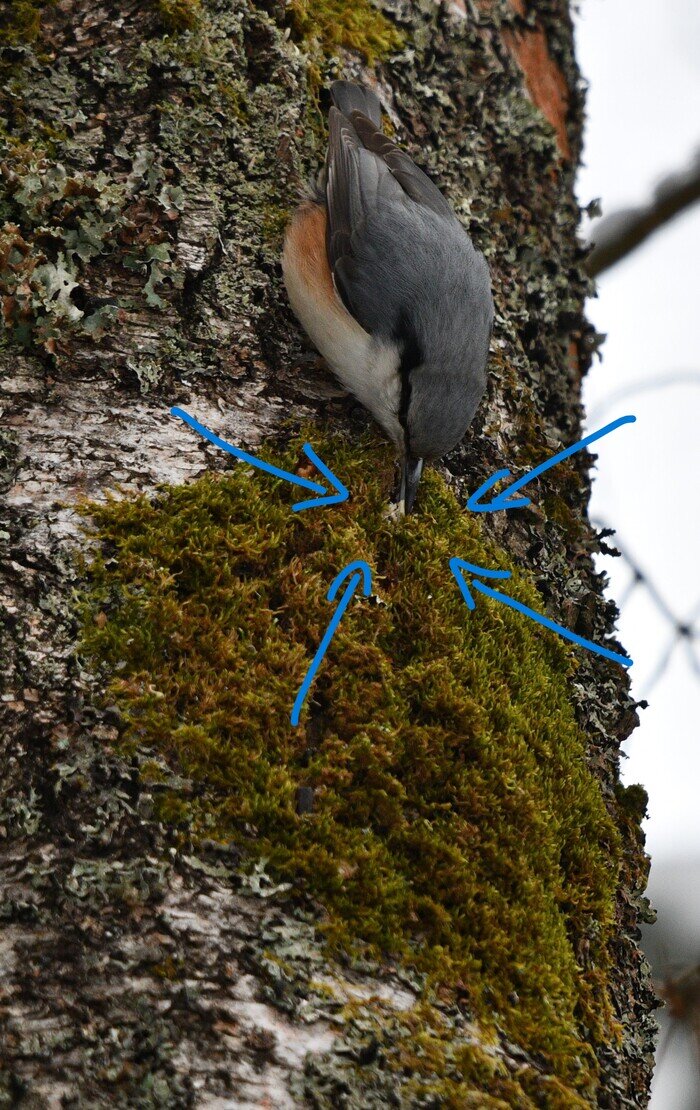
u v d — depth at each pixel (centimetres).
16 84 310
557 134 434
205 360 293
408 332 328
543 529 324
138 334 288
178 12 324
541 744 275
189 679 247
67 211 291
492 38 398
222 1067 209
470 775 257
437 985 231
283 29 347
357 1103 209
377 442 313
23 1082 205
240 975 219
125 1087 206
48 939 219
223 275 305
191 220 304
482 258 344
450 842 249
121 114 313
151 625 249
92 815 230
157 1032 211
